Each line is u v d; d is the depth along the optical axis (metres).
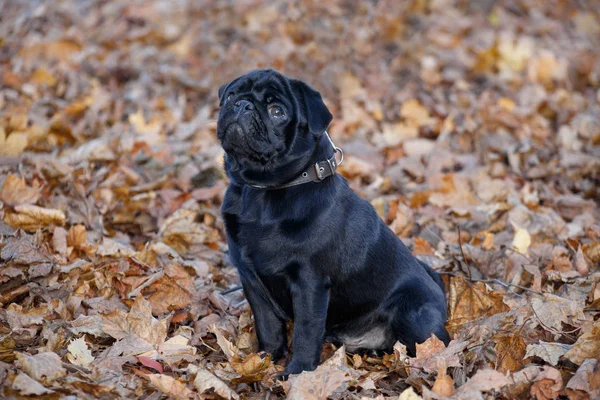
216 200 8.41
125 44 12.55
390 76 12.32
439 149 9.86
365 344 6.08
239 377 5.07
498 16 15.08
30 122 9.41
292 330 6.29
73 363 4.98
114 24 13.20
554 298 5.94
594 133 10.53
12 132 8.80
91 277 6.20
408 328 5.72
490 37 14.09
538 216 8.01
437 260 7.14
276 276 5.47
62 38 11.84
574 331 5.72
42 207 7.21
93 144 8.98
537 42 14.37
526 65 13.10
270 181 5.50
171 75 11.41
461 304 6.26
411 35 13.73
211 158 9.16
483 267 7.00
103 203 7.79
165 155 8.95
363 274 5.73
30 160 8.14
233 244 5.63
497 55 13.11
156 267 6.50
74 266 6.28
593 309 6.13
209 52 12.52
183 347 5.37
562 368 5.28
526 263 6.99
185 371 5.15
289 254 5.39
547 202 8.75
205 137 9.76
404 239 7.72
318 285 5.45
